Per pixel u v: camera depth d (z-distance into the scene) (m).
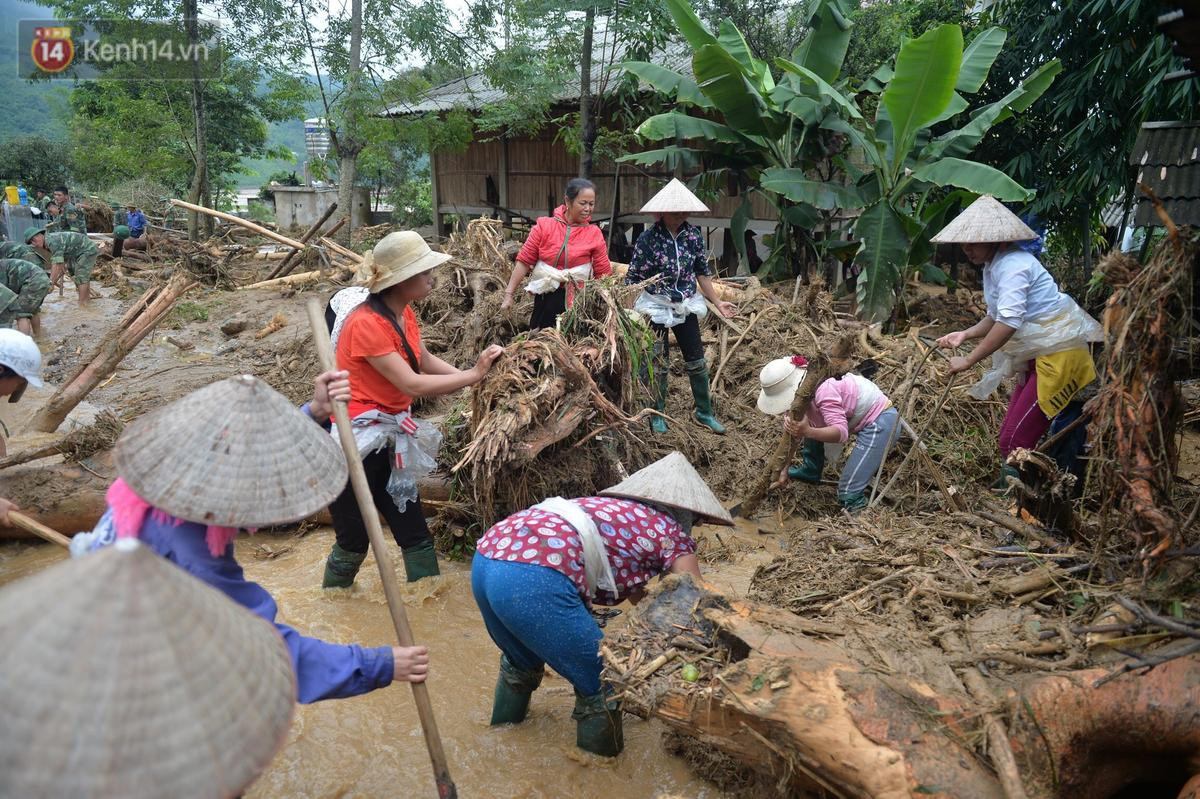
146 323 6.78
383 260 3.86
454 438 5.16
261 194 25.52
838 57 9.27
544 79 12.36
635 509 3.27
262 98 21.02
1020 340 4.45
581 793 3.09
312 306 3.36
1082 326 4.36
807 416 5.04
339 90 14.36
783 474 5.05
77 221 15.90
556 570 3.01
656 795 2.92
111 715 1.49
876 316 8.35
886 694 2.49
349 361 4.00
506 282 7.78
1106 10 8.29
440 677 3.78
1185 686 2.39
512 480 4.51
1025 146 9.93
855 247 9.43
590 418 4.67
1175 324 2.87
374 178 22.78
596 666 3.09
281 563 4.90
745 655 2.78
